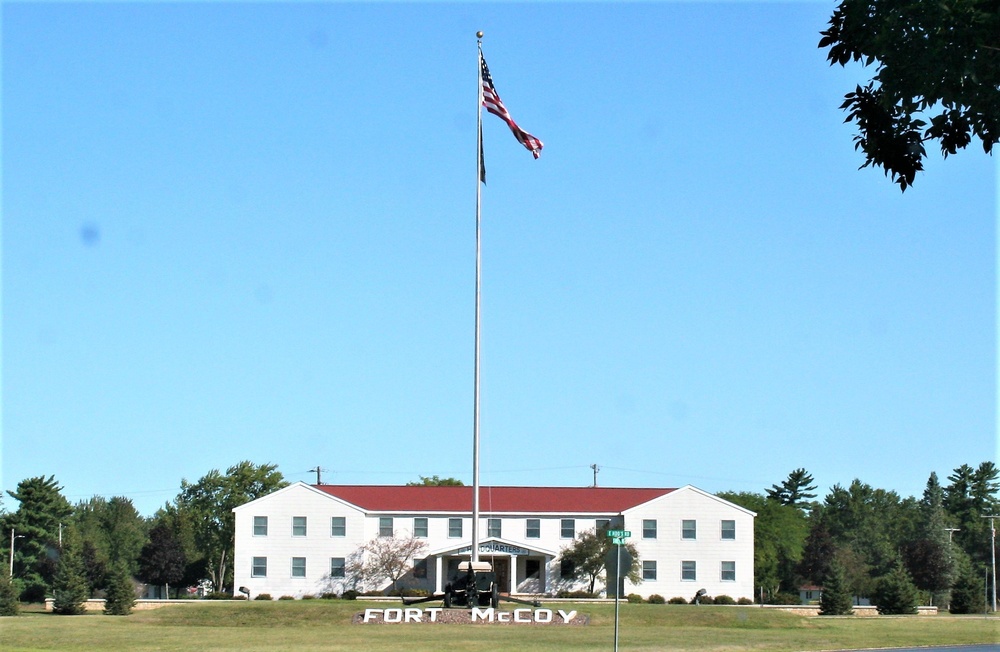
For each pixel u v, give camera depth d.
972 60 16.11
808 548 102.56
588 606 59.00
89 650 38.25
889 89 16.89
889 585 69.81
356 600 68.56
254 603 60.91
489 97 51.56
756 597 97.00
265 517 81.62
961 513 150.50
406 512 82.19
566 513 82.69
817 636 46.28
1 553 93.94
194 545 106.12
